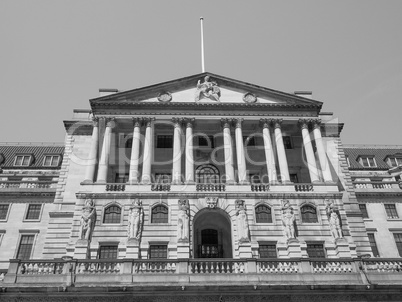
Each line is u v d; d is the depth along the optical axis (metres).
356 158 64.75
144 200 41.03
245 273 33.56
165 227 39.50
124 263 33.75
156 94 48.84
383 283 33.53
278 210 41.19
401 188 55.16
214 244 42.78
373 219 52.56
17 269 33.12
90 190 41.62
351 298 32.97
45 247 41.25
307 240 39.69
